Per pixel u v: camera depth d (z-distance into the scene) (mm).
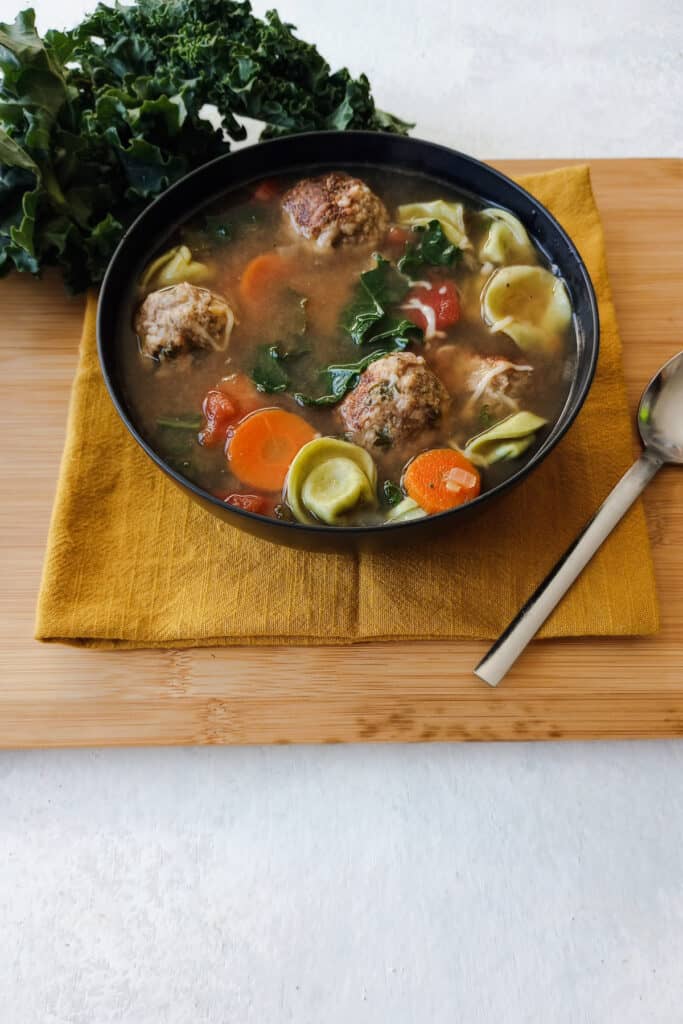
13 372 491
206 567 445
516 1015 404
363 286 454
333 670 437
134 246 445
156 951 411
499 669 426
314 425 427
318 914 417
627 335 501
